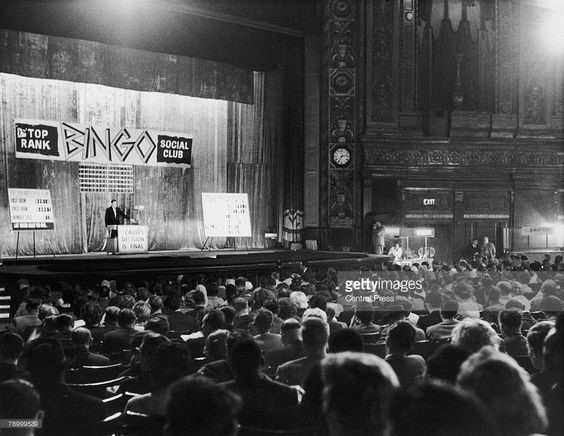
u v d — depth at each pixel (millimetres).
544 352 3600
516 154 26141
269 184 26438
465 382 2354
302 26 24562
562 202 26344
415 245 25203
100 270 14898
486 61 26016
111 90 23094
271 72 26219
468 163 25688
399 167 24875
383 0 24875
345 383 2156
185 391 2098
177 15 22734
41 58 21078
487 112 25969
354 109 24703
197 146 25078
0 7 19516
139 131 23562
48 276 13812
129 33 22062
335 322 7465
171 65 23609
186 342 6574
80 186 22828
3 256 21109
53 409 3971
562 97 26469
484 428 1593
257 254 20000
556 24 26547
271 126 26344
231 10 22531
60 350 4078
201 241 25359
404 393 1686
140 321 8062
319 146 25312
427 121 25734
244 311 8680
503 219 25953
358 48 24750
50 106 21891
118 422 4074
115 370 5938
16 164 21438
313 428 3785
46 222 19125
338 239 24391
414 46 25391
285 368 4992
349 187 24641
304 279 13445
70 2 20609
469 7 25766
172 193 24781
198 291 9422
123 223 21438
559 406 3297
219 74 24719
